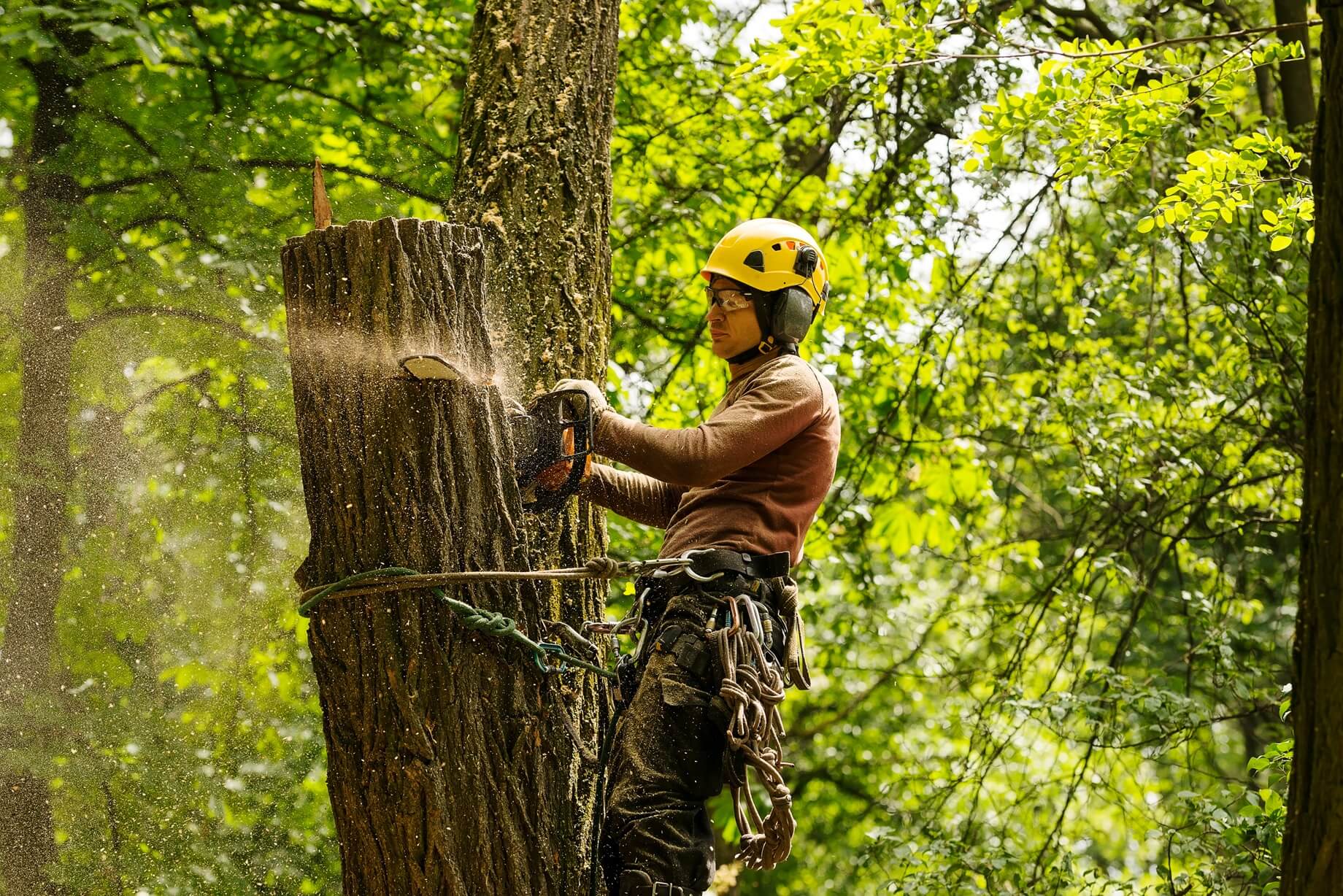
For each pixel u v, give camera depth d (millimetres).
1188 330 9516
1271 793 6059
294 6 8539
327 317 3115
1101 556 9578
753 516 3324
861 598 11125
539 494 3408
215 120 8148
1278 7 8883
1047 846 8422
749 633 3170
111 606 7359
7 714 7066
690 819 3135
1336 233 2879
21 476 7348
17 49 7477
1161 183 9445
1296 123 8961
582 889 3209
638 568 3191
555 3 4469
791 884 15477
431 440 3104
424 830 3025
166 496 7547
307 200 8156
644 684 3229
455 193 4254
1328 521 2842
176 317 7758
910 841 8789
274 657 7555
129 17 7043
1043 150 9742
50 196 7691
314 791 7480
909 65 7152
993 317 10438
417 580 3061
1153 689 8305
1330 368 2869
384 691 3055
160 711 7344
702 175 9641
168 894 7078
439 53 8641
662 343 10141
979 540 11734
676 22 9703
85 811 7133
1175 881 7918
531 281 4031
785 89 9391
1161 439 9281
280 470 7695
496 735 3135
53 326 7578
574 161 4246
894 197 9977
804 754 15109
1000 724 9688
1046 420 9805
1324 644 2826
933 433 10344
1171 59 7422
